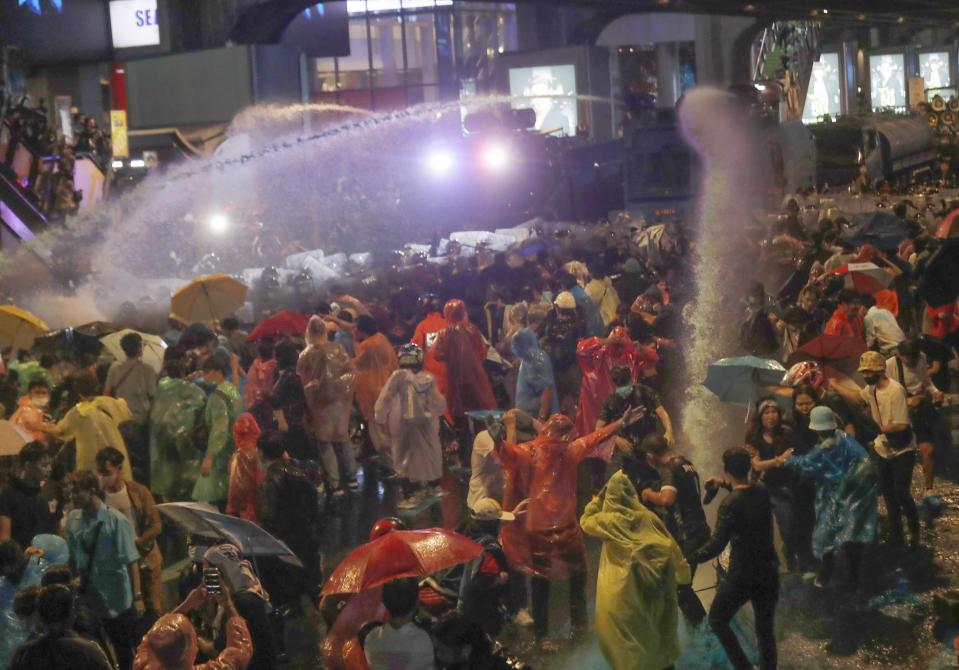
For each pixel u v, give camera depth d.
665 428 8.73
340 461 11.50
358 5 61.22
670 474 7.17
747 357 9.59
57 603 4.88
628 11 51.12
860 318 11.89
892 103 75.44
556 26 66.25
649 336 12.25
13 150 23.45
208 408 9.81
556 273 16.03
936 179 38.66
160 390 10.17
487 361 12.59
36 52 41.62
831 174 34.78
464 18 63.06
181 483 10.16
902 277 14.78
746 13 43.69
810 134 32.88
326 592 5.46
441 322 12.73
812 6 40.00
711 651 7.07
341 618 5.89
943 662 6.71
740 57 61.53
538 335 13.05
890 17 44.06
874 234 17.97
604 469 10.67
